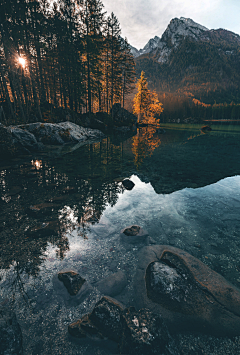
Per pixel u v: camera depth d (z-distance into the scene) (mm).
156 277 2773
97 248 3604
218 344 2080
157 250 3484
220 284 2725
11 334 1978
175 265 3018
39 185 6934
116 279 2852
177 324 2279
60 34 24484
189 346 2059
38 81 26250
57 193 6234
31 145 13922
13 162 10531
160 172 8984
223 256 3438
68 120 24672
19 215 4766
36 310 2402
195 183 7434
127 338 1974
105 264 3205
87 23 25562
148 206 5441
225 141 21750
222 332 2182
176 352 1920
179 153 14211
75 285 2674
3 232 4039
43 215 4801
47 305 2469
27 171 8758
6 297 2564
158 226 4414
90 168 9562
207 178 8055
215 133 33938
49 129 18141
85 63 27453
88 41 25406
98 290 2697
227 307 2410
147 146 17875
